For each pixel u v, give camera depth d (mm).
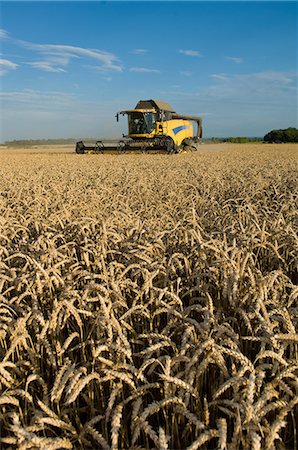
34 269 4125
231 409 2701
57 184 13688
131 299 3900
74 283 3969
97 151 37781
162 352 3309
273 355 2400
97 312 3223
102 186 12344
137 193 11375
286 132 101812
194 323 2889
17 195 11133
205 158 30359
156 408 2176
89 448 2564
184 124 41938
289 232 5426
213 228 7051
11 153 53469
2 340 3377
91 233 6246
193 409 2693
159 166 21781
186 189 12797
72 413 2750
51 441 1986
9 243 5898
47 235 5586
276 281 3789
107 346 2580
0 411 2801
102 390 2938
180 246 5570
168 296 3699
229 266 3873
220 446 1818
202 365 2451
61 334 3451
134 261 4672
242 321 3545
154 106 38312
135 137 37062
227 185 13188
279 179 14602
